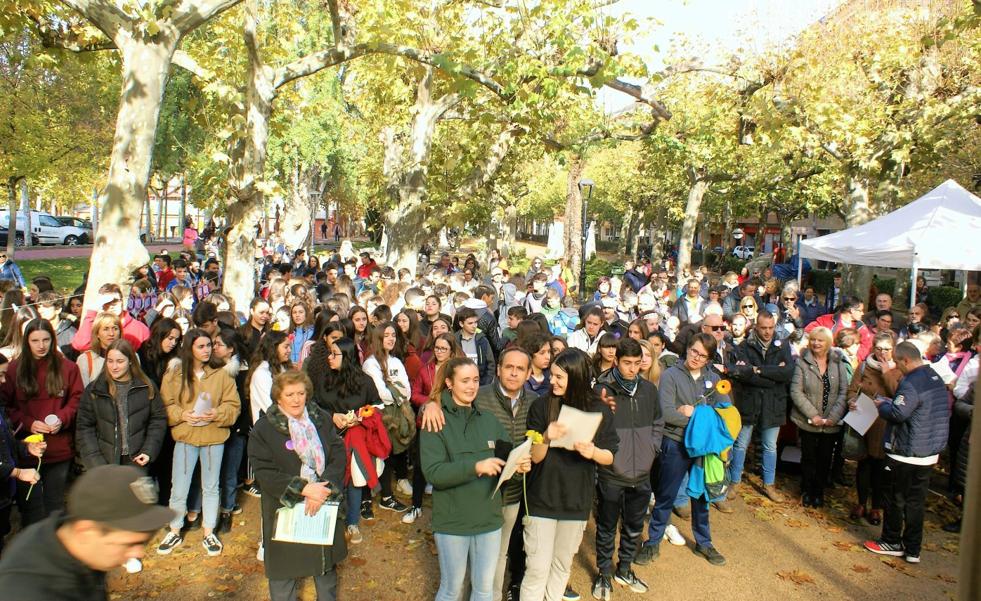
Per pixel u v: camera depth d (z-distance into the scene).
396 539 6.13
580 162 24.39
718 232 59.91
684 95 17.98
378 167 28.64
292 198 32.81
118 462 5.18
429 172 15.54
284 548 4.05
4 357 5.31
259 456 4.12
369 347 6.44
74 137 23.80
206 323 6.97
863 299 16.11
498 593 4.64
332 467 4.32
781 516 7.00
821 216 34.66
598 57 10.25
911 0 15.23
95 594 2.28
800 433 7.35
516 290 12.45
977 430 1.95
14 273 13.84
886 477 6.20
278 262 21.64
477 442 4.18
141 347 6.75
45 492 5.34
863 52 15.05
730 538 6.44
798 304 14.05
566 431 4.18
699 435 5.60
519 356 4.66
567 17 10.18
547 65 10.38
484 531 4.11
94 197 31.55
